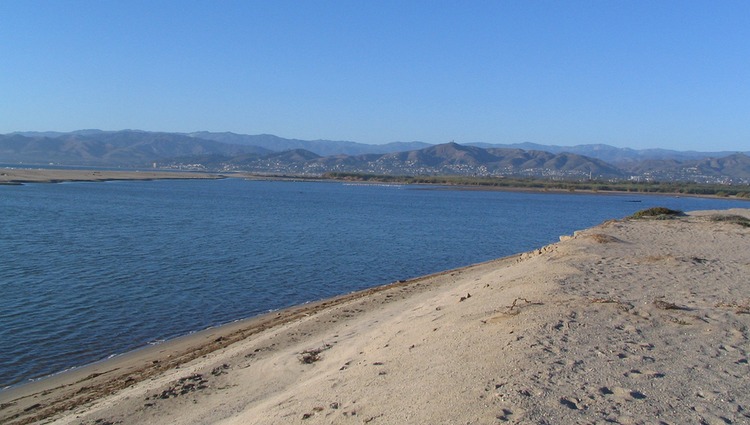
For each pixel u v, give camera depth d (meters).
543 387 7.32
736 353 8.83
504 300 12.80
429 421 6.77
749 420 6.46
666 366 8.19
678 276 15.70
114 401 10.95
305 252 36.78
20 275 25.62
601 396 7.07
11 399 12.44
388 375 8.95
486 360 8.61
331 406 8.09
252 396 10.36
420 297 18.88
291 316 18.83
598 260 18.25
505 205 103.31
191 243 38.75
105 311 20.30
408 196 129.38
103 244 36.47
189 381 11.70
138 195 94.50
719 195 159.75
